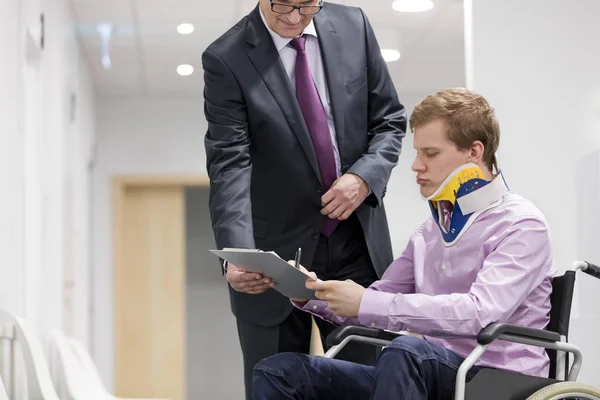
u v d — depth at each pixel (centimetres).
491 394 229
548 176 471
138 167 948
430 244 266
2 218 380
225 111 306
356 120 312
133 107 948
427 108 249
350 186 297
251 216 300
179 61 808
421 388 229
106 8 663
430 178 250
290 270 245
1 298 372
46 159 537
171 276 984
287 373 246
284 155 304
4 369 354
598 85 473
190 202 1109
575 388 225
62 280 599
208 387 1115
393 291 275
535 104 473
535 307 247
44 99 533
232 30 313
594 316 455
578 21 476
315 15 313
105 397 429
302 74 307
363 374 254
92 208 940
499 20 476
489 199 248
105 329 944
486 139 248
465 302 234
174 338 986
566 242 468
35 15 491
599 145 472
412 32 716
